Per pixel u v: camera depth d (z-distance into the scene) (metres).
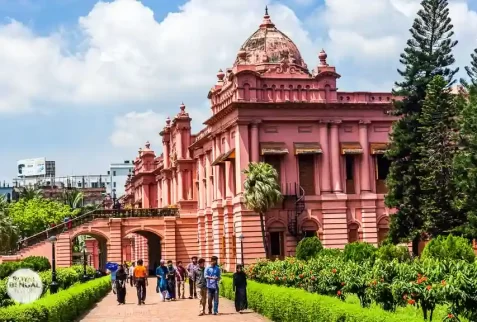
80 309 32.22
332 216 55.50
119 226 71.75
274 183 51.66
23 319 20.22
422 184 50.25
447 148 49.62
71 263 70.56
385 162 57.50
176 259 72.69
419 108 53.03
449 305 17.53
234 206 55.84
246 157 54.31
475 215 44.44
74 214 102.25
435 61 52.56
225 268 58.62
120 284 39.09
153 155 101.38
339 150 56.16
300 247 47.38
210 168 66.38
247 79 54.72
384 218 56.88
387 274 20.52
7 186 192.50
